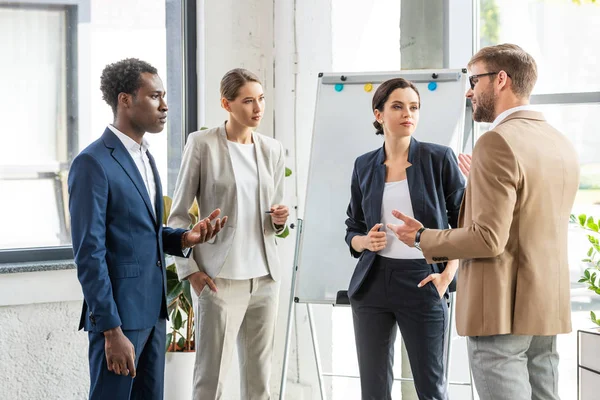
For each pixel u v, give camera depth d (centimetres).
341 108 304
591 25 331
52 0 342
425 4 365
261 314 297
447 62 359
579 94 333
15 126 335
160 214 237
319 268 295
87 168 215
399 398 367
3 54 332
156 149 375
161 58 373
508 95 214
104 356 215
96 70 354
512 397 204
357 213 268
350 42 358
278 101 391
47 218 342
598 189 330
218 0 375
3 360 311
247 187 291
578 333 234
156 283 229
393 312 251
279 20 387
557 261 207
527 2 343
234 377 382
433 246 211
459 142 291
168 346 336
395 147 256
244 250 289
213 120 378
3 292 306
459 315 212
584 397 231
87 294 210
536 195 202
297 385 375
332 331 359
